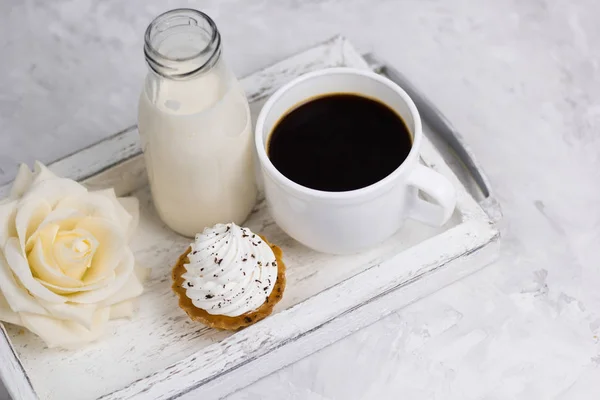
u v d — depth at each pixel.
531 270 0.80
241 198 0.76
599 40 0.92
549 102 0.88
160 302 0.75
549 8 0.94
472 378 0.77
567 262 0.81
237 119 0.72
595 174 0.84
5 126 0.89
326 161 0.73
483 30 0.93
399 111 0.74
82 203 0.73
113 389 0.72
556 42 0.92
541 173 0.84
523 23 0.93
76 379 0.73
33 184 0.73
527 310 0.79
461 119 0.87
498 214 0.78
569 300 0.79
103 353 0.74
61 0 0.94
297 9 0.94
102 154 0.78
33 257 0.71
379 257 0.77
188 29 0.70
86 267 0.72
